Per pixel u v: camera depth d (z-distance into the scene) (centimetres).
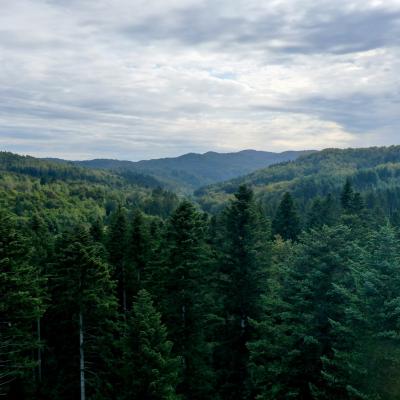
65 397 2795
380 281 2019
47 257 3391
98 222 4141
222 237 3045
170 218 3042
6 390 2512
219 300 2925
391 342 2028
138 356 2155
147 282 3203
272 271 2880
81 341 2531
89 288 2500
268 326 2295
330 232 2186
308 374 2116
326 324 2081
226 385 2744
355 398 1934
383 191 16212
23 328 2267
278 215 6512
